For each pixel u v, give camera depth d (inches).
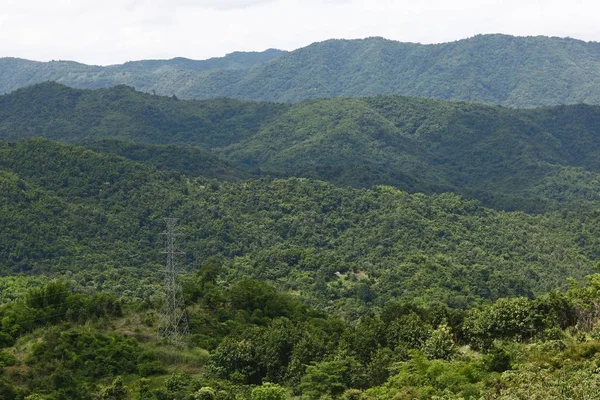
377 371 2025.1
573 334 1887.3
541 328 1983.3
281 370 2303.2
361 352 2212.1
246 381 2347.4
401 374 1820.9
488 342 2033.7
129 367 2472.9
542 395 1382.9
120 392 2245.3
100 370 2427.4
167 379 2308.1
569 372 1505.9
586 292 2048.5
